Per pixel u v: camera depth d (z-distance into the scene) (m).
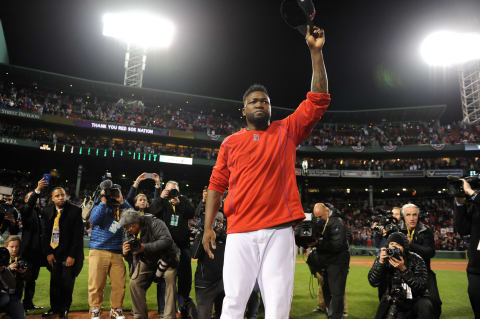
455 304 7.32
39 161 32.19
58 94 33.19
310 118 2.02
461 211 4.04
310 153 35.81
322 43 2.04
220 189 2.10
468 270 3.94
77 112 31.58
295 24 2.12
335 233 5.36
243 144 1.95
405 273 3.95
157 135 32.25
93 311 5.27
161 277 5.01
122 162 32.78
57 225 5.66
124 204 6.18
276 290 1.72
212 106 36.56
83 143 30.09
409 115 37.38
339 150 34.72
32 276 6.13
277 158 1.90
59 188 5.76
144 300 4.99
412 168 32.88
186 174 36.09
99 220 5.44
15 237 5.46
